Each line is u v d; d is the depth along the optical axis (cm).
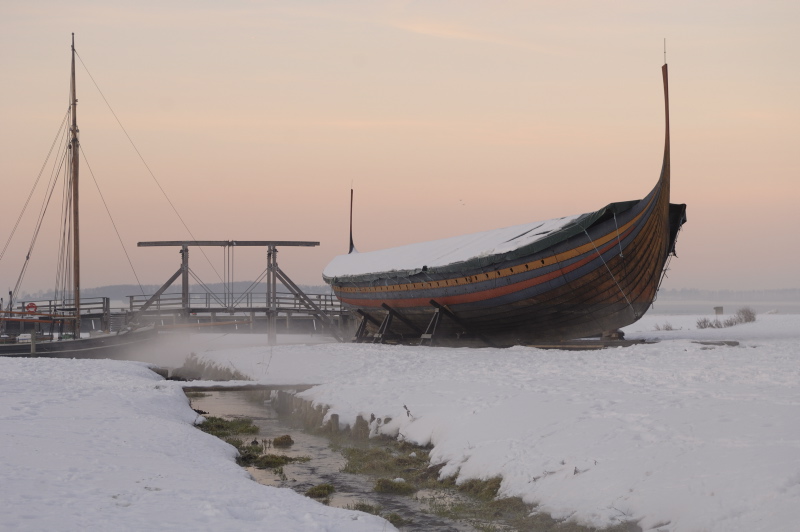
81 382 2302
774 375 1499
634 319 2866
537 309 2939
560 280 2767
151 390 2139
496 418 1335
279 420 1953
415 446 1419
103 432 1407
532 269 2825
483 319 3188
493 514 977
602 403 1310
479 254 3005
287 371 2556
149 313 4712
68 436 1336
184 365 3778
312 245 5025
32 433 1345
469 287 3103
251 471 1349
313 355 2938
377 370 2325
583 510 880
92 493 928
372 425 1583
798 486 770
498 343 3300
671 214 2805
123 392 2067
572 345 2697
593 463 1002
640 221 2570
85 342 3922
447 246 3569
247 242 4903
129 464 1127
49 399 1845
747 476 824
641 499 852
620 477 930
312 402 1867
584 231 2642
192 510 866
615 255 2623
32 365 2869
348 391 1912
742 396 1247
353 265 4422
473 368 2130
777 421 1024
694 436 1007
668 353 2123
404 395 1741
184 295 4875
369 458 1393
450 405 1524
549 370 1917
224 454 1371
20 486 938
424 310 3475
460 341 3462
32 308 4447
